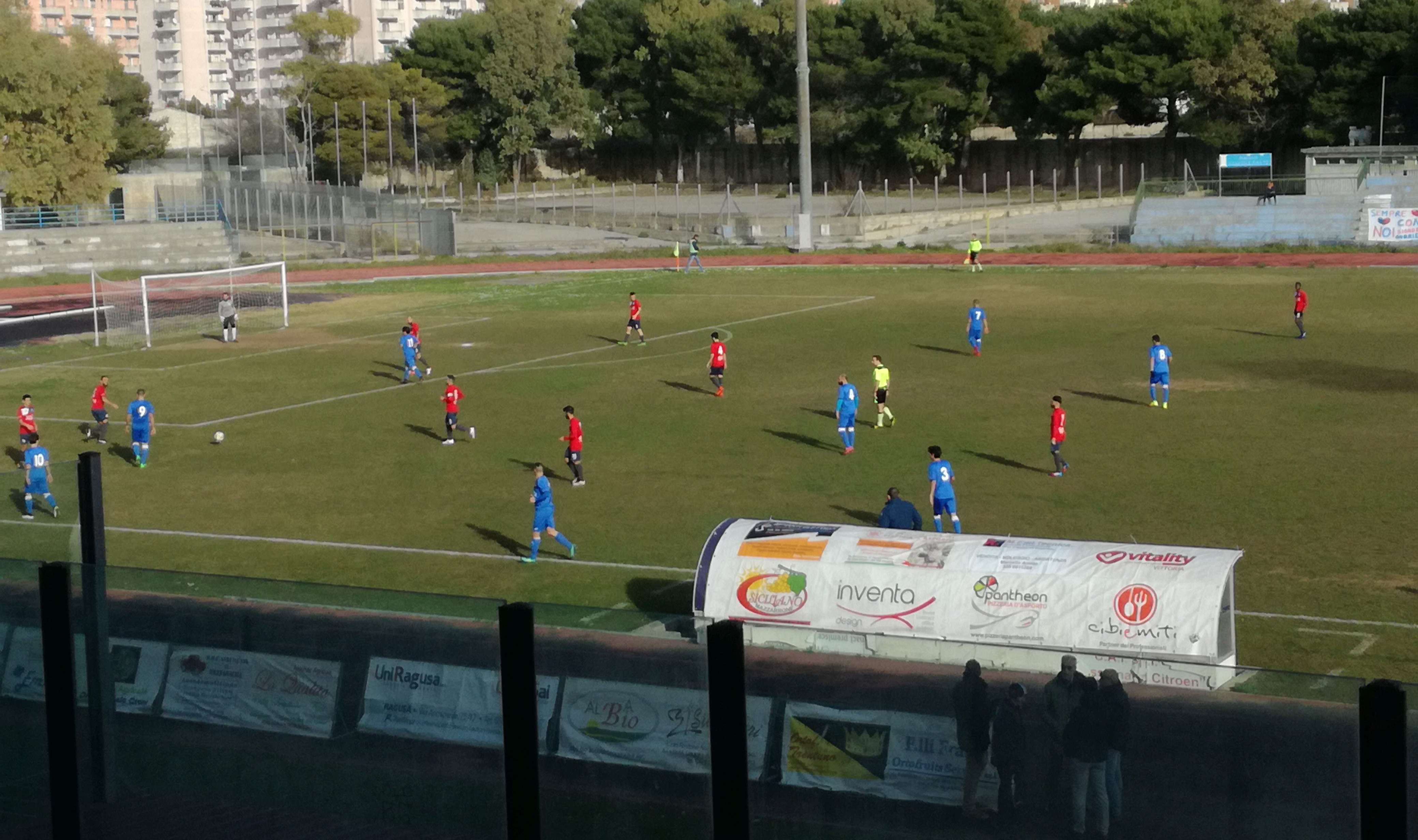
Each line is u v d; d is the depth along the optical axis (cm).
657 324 5706
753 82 13562
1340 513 2598
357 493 3012
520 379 4462
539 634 1142
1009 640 1666
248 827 1236
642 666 1113
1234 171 11838
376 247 9175
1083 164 12706
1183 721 995
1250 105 11500
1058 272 7325
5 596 1320
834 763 1086
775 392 4116
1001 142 13188
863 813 1078
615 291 7069
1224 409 3653
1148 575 1642
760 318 5803
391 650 1195
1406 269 6725
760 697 1101
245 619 1238
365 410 3994
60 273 8300
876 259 8231
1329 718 955
